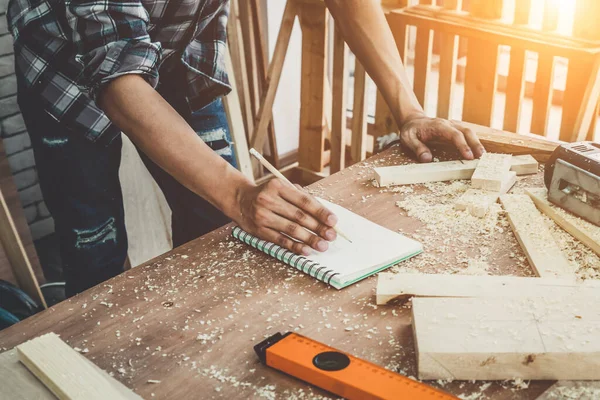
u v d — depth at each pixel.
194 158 1.21
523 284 0.99
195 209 1.79
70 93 1.43
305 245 1.14
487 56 2.01
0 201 2.09
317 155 3.05
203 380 0.87
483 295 0.97
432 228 1.23
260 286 1.08
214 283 1.09
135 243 2.39
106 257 1.71
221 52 1.61
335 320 0.98
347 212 1.28
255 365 0.89
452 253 1.14
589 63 1.79
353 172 1.48
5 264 2.22
